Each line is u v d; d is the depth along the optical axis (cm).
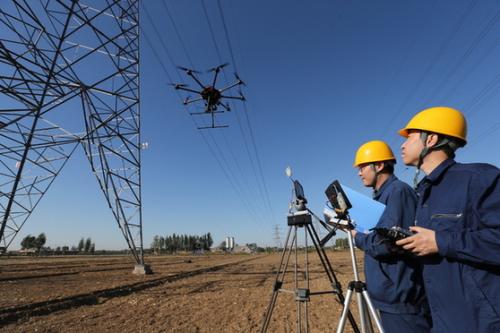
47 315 882
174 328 762
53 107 1323
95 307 1008
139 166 1953
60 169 1727
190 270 2495
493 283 172
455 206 193
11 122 1182
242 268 2852
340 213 316
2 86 1060
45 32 1123
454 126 219
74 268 2630
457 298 182
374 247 280
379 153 363
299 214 441
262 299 1164
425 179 221
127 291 1333
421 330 277
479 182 184
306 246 509
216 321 834
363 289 299
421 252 192
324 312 938
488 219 175
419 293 279
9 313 840
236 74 1616
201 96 1689
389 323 283
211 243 14575
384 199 326
